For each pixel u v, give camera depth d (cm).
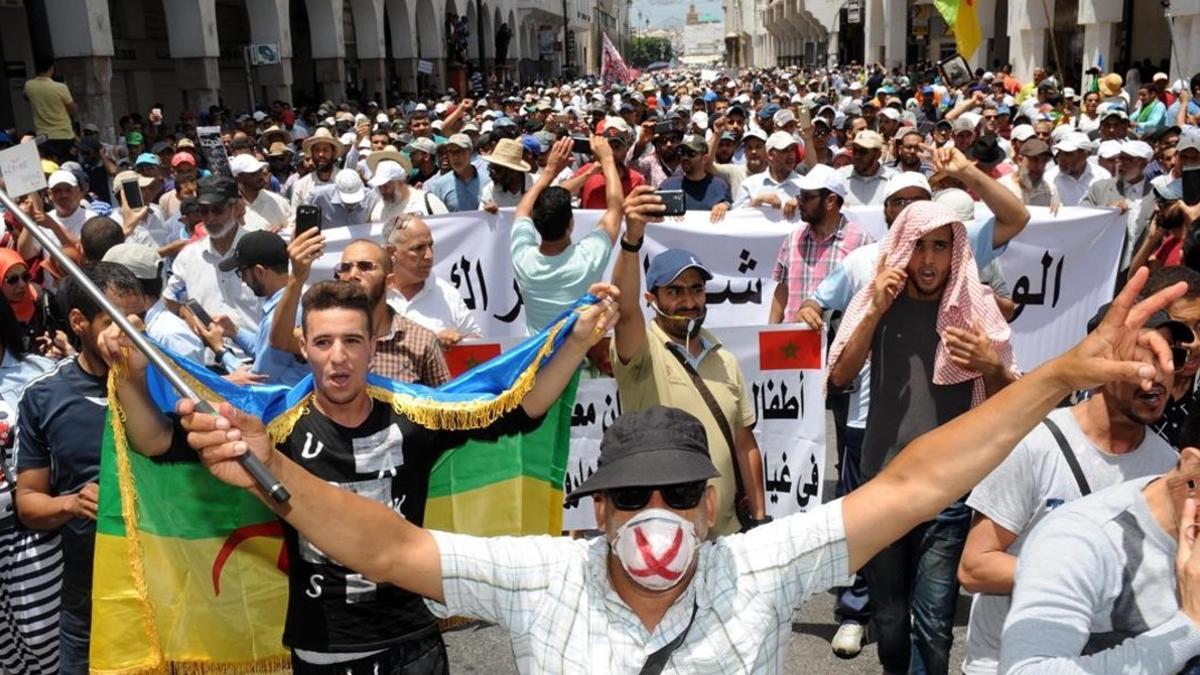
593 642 224
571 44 8438
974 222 495
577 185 723
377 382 331
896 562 415
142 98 2878
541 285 509
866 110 1770
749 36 11012
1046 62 3091
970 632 311
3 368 416
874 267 418
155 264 501
